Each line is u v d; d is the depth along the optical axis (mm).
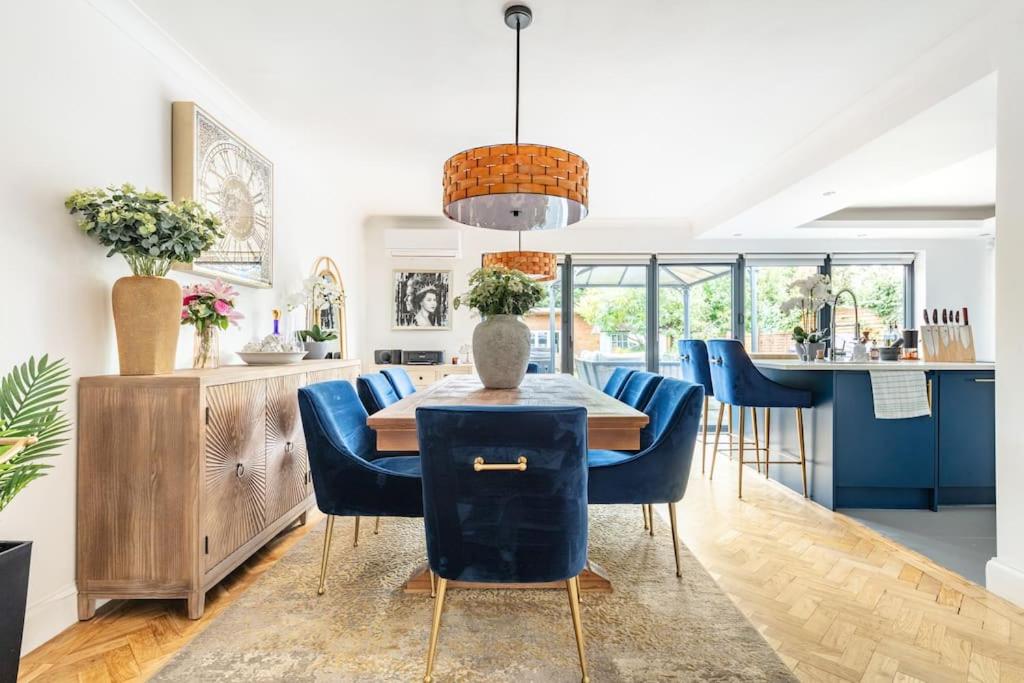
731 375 3174
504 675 1401
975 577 2037
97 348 1822
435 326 5379
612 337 5609
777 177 3650
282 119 2988
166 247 1767
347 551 2279
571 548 1332
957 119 2428
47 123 1630
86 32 1781
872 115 2697
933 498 2912
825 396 2984
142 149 2059
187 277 2363
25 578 1239
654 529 2562
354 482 1766
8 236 1504
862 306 5586
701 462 4078
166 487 1712
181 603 1835
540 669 1427
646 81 2523
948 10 1975
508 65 2387
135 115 2018
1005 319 1900
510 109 2850
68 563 1682
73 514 1698
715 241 5508
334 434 1809
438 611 1370
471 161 1813
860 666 1455
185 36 2135
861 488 2979
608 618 1698
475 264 5441
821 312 5551
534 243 5508
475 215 2285
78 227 1742
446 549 1333
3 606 1186
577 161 1864
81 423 1711
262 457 2156
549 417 1278
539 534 1312
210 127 2383
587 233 5535
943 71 2225
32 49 1578
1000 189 1917
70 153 1717
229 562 1902
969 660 1488
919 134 2605
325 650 1520
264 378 2174
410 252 5125
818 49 2242
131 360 1778
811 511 2877
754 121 3006
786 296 5574
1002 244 1905
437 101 2750
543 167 1788
